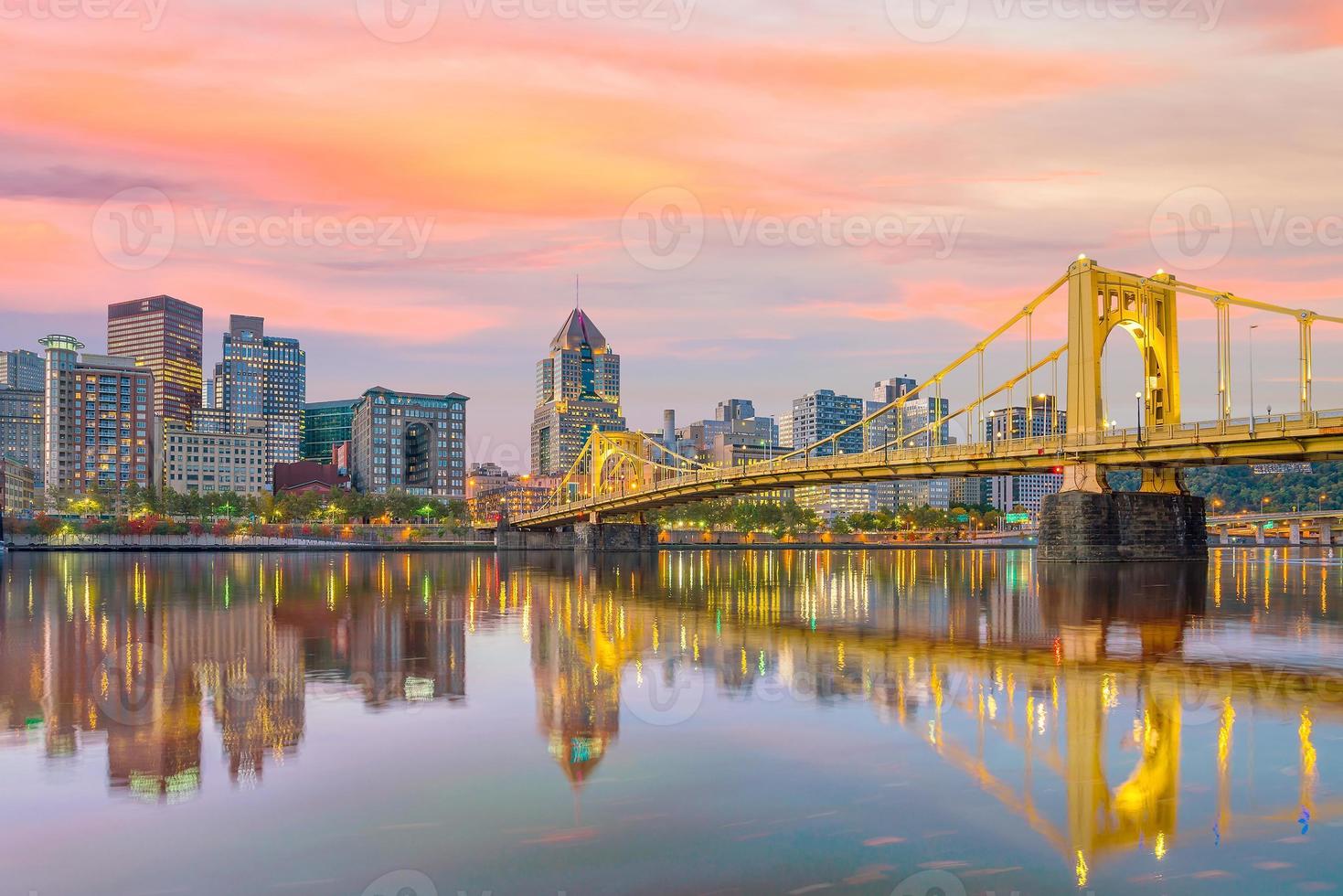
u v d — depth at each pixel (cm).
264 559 14725
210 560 14138
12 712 2323
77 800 1650
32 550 17150
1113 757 1889
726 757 1909
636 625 4312
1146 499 9012
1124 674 2822
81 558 14588
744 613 4909
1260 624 4197
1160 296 9375
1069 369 9238
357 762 1881
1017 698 2469
